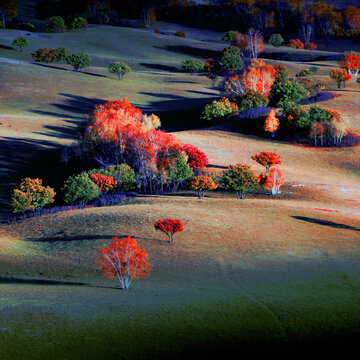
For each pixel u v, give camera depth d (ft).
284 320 64.13
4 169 237.25
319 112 269.64
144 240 112.88
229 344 55.93
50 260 102.17
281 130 283.59
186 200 165.17
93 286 84.33
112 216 137.28
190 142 263.70
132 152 236.43
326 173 217.36
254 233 118.11
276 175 180.45
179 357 52.24
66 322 61.77
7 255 106.73
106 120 260.42
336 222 130.41
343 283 85.15
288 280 86.69
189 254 102.78
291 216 135.54
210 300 73.10
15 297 75.00
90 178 189.57
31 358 51.01
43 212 170.50
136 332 59.00
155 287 82.64
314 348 54.85
